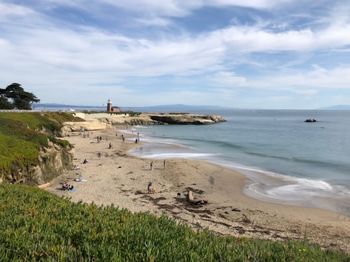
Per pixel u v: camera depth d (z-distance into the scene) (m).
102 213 10.26
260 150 70.62
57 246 7.03
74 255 6.91
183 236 8.66
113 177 42.00
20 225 8.54
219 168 48.69
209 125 158.25
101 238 7.78
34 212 9.73
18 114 80.94
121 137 93.88
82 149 67.19
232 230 24.84
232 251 8.20
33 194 12.89
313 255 10.23
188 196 32.59
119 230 8.42
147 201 32.22
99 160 54.56
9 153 34.50
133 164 51.31
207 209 30.23
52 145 48.06
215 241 8.90
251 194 35.62
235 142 86.00
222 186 38.72
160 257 6.93
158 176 43.19
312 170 48.81
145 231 8.31
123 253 7.05
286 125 163.00
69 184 37.00
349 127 149.12
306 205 32.09
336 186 39.34
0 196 12.11
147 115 162.75
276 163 54.50
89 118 129.38
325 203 32.81
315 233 24.89
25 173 34.12
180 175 43.75
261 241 11.65
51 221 8.87
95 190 35.56
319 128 142.38
